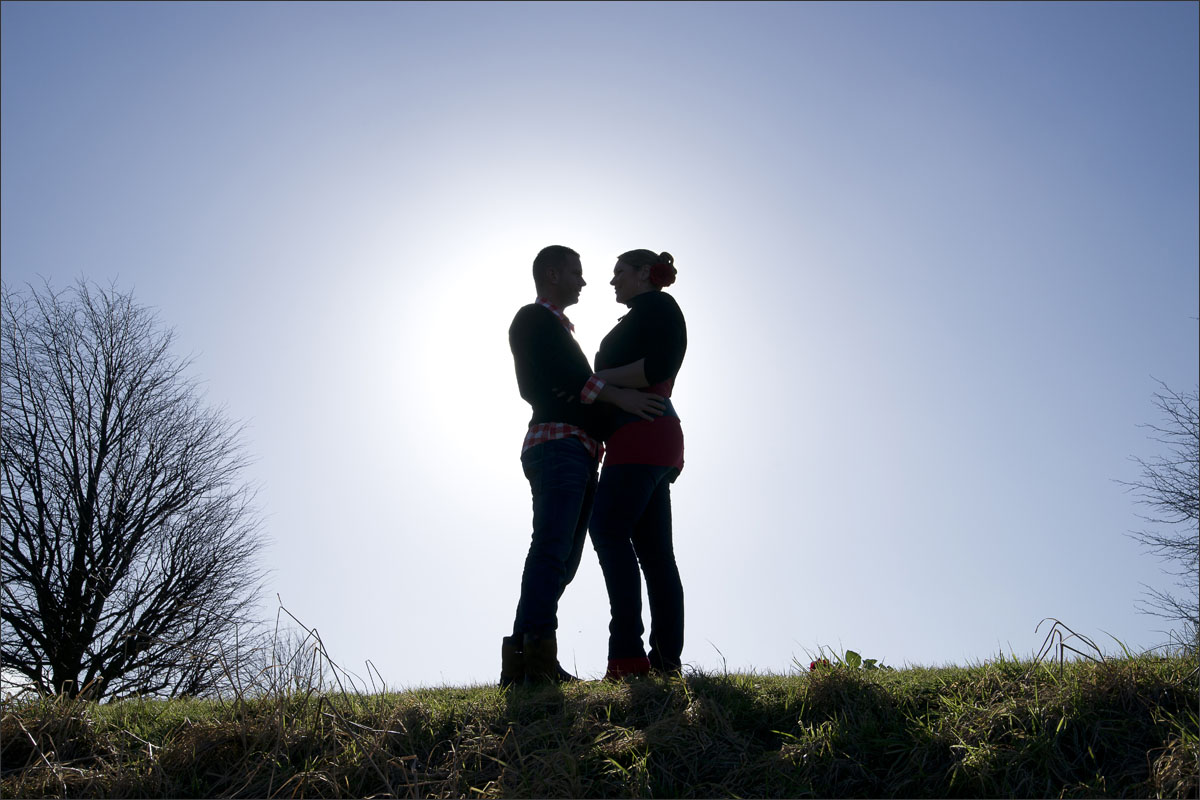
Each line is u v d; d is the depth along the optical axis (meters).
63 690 3.76
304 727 3.38
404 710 3.48
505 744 3.28
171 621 15.02
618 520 4.27
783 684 3.73
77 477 16.42
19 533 15.69
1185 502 16.64
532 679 4.03
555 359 4.31
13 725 3.38
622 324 4.55
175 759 3.25
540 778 3.09
